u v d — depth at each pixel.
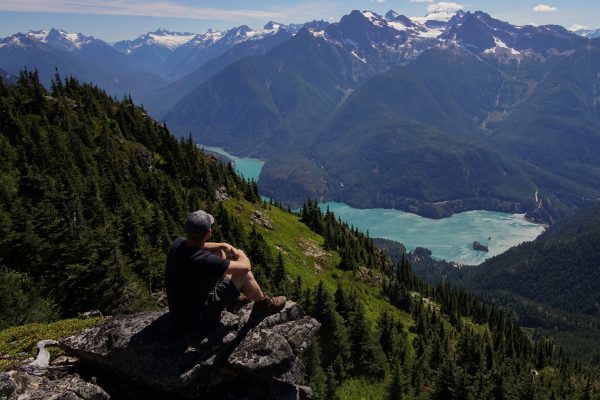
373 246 165.88
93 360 11.30
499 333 128.75
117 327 11.47
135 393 10.96
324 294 73.62
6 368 11.93
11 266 55.72
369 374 73.56
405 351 88.94
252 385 11.48
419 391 77.50
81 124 125.94
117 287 50.03
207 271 10.66
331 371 63.34
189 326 11.09
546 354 141.88
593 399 102.56
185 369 10.57
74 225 65.88
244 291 11.66
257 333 11.73
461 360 94.38
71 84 154.88
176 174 133.00
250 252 99.50
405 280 153.88
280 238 126.81
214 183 136.38
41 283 51.34
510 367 101.50
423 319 111.31
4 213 64.62
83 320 22.34
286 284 86.94
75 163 109.31
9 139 105.00
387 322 89.62
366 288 122.62
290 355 11.63
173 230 91.94
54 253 56.78
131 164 122.12
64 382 10.66
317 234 149.62
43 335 19.83
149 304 53.03
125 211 73.50
